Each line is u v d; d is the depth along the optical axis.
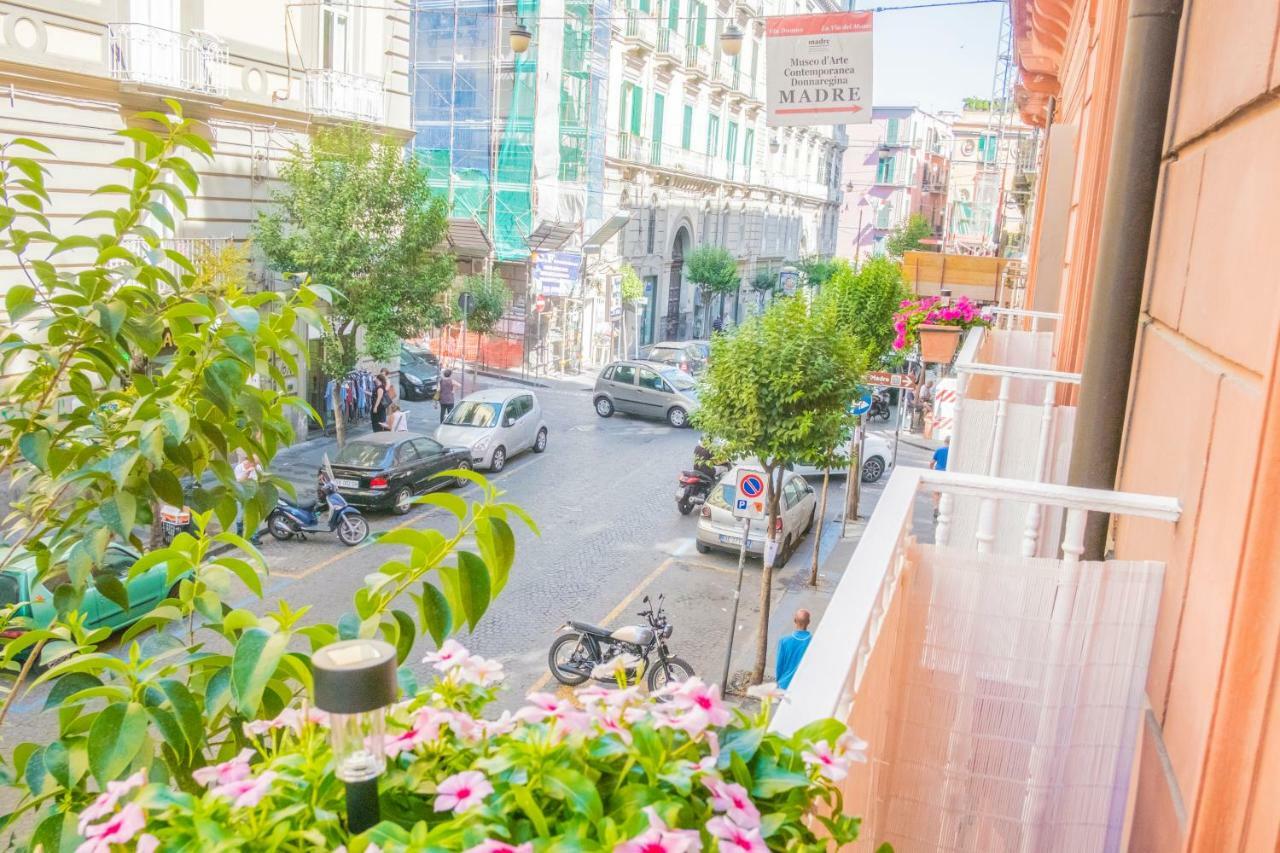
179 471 2.87
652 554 16.62
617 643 11.51
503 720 1.56
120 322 2.85
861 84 10.82
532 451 23.34
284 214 20.52
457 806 1.31
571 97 34.75
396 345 20.86
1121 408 3.75
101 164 16.02
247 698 1.66
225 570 2.38
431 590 2.05
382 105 23.00
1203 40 3.05
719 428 13.42
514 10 33.50
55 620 2.54
